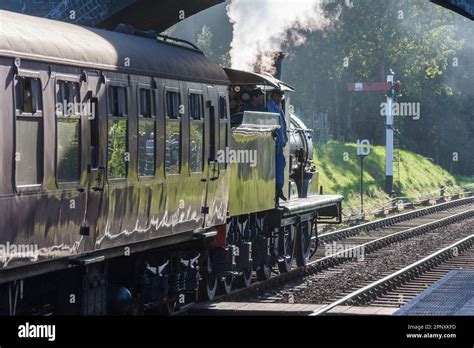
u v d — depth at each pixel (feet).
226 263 66.54
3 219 38.45
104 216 47.60
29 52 40.09
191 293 64.64
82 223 45.27
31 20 43.55
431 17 249.34
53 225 42.47
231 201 68.39
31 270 41.39
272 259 79.05
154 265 56.95
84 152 45.21
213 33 234.58
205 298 65.00
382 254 98.78
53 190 42.29
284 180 82.23
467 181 270.05
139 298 55.31
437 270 88.53
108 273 52.75
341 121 252.83
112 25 86.84
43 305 45.75
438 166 258.98
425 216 152.46
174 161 56.70
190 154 59.16
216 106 63.62
